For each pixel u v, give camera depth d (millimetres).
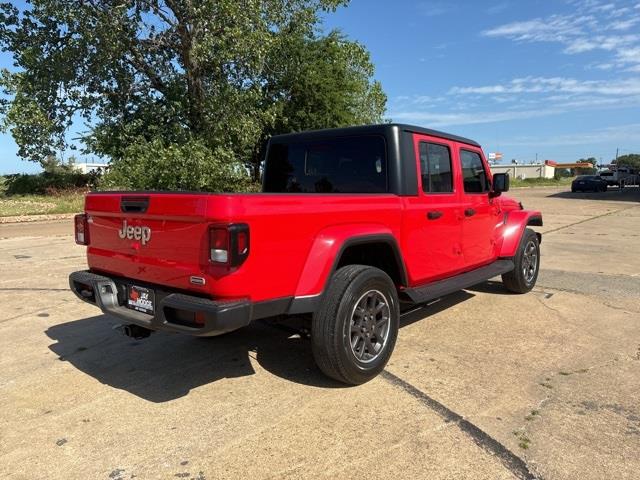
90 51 20156
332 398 3799
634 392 3871
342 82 26484
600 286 7422
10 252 11055
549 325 5547
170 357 4676
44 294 7059
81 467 2969
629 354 4660
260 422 3455
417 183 4750
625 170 57969
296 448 3129
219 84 20031
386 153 4633
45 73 20828
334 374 3877
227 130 20625
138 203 3654
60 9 19484
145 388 4016
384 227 4289
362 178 4809
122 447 3170
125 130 20797
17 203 22875
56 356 4711
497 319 5773
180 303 3291
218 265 3201
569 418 3473
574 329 5406
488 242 6164
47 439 3275
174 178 18609
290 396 3844
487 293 7016
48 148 21797
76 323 5723
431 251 4934
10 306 6426
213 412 3607
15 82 20969
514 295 6898
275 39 20562
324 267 3723
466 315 5938
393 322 4203
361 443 3174
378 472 2875
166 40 21156
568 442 3172
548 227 15898
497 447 3117
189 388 4012
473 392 3875
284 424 3424
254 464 2967
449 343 4973
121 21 19188
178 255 3439
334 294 3770
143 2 19734
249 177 22391
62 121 21812
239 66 20188
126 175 18891
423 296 4668
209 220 3195
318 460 2998
